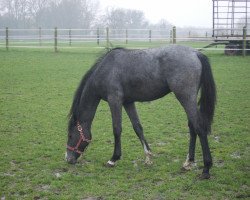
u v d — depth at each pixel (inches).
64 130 319.0
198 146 275.4
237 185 206.1
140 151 268.1
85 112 235.3
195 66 209.9
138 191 201.0
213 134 305.6
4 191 202.8
